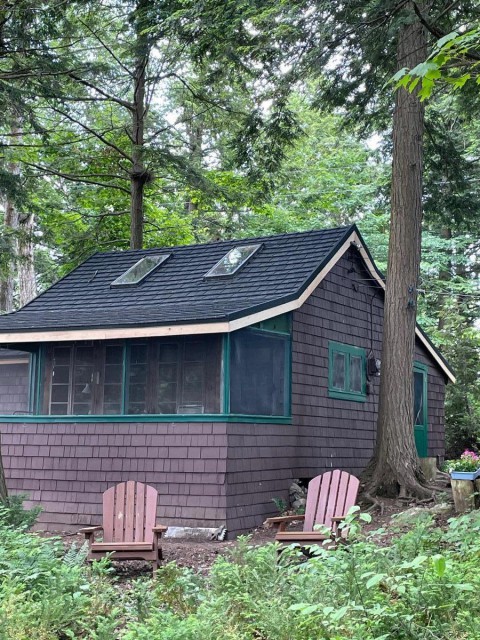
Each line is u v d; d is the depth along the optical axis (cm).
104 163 2269
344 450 1449
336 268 1473
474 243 2797
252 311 1107
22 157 2241
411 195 1238
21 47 1634
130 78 2111
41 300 1477
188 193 2642
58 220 2455
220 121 2241
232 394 1129
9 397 1535
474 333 2053
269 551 584
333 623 437
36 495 1198
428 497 1132
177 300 1306
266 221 2917
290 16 1076
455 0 1099
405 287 1225
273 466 1203
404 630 444
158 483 1114
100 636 464
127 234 2452
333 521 805
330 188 2861
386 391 1207
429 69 451
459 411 2192
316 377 1369
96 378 1233
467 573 523
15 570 564
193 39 1352
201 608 482
